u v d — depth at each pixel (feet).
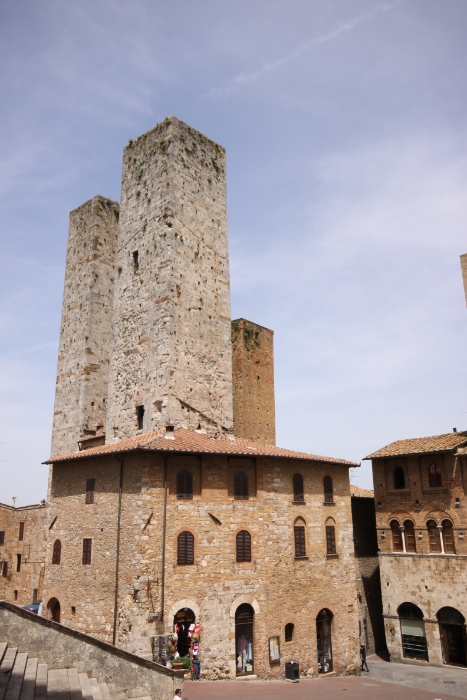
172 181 147.02
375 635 169.27
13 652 73.10
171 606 106.01
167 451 110.22
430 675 134.00
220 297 152.87
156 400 132.46
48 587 126.31
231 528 117.19
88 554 117.19
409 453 160.04
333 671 128.06
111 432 142.51
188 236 147.33
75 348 166.71
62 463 133.49
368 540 178.81
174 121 152.87
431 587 151.64
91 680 76.23
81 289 171.53
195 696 92.38
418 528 157.79
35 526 190.90
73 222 183.42
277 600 119.24
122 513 111.45
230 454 117.80
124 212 158.81
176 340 135.95
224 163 167.73
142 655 100.83
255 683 107.96
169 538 109.50
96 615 110.22
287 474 130.41
